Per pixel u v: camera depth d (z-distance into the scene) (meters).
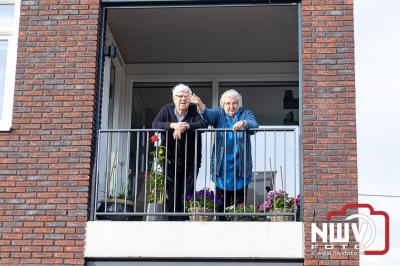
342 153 9.20
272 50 12.49
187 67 12.95
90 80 9.64
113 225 9.12
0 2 10.16
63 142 9.43
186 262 9.00
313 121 9.32
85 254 9.05
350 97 9.38
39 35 9.84
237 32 11.82
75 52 9.75
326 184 9.10
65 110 9.54
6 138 9.48
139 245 9.02
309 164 9.17
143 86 13.00
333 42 9.59
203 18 11.38
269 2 9.83
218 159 9.83
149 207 9.53
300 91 9.46
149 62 12.96
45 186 9.29
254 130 9.38
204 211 9.25
